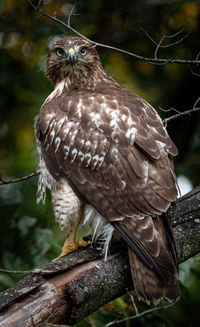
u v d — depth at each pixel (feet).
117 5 49.16
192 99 51.67
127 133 31.19
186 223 31.63
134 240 28.73
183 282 37.22
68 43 37.78
